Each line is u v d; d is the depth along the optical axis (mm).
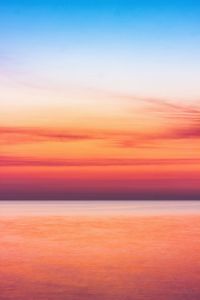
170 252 5633
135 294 4598
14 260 5441
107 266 5293
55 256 5586
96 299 4496
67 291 4660
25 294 4602
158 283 4762
